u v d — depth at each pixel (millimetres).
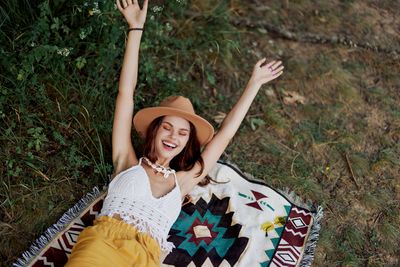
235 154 4109
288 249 3520
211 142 3598
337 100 4715
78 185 3619
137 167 3289
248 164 4059
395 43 5344
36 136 3635
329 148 4297
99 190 3596
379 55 5207
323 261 3545
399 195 4043
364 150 4328
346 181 4078
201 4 5051
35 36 3705
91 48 3984
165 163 3391
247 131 4305
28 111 3787
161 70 4277
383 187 4078
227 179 3871
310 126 4453
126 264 2873
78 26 4035
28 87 3820
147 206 3143
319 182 4043
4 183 3455
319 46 5176
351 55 5160
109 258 2834
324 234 3680
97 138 3799
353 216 3844
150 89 4277
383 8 5762
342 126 4496
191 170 3521
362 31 5395
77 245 2916
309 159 4195
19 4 3932
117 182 3217
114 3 3900
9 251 3230
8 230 3311
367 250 3662
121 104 3406
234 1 5316
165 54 4570
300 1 5535
